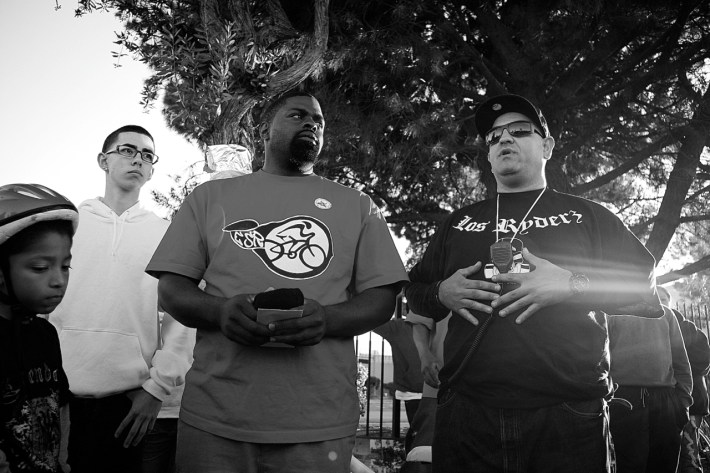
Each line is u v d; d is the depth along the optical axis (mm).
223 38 5113
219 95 5039
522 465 2686
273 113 2910
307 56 5508
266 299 2275
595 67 9641
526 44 9508
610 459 2742
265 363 2484
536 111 3176
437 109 9586
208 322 2477
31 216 2025
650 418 4863
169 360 3264
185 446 2514
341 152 9977
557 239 2926
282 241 2625
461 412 2834
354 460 4500
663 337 4863
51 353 2230
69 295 3195
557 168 9539
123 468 3213
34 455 2090
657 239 10219
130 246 3354
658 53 10188
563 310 2771
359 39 8852
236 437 2434
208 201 2748
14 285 2055
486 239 3031
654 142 10609
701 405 5809
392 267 2742
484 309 2803
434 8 9680
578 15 9055
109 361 3174
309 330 2373
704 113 9953
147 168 3547
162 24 5555
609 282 2838
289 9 7785
